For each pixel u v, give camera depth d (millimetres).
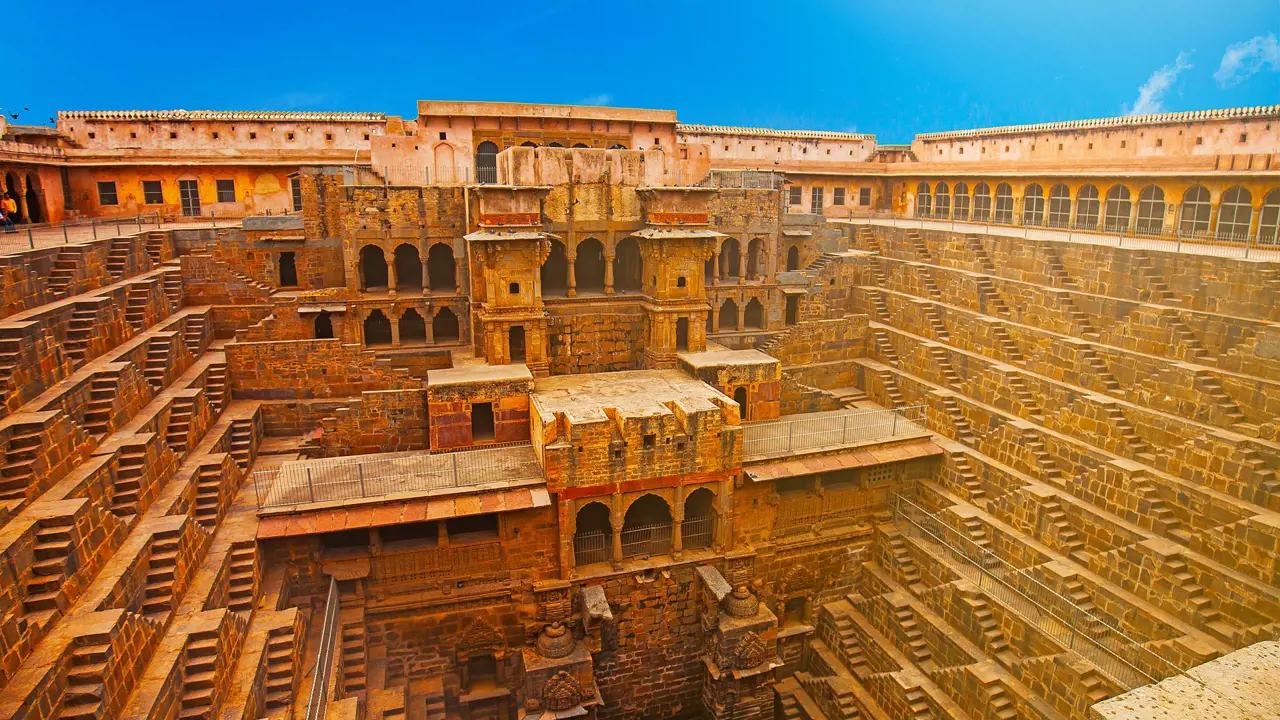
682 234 38250
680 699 34469
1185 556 26906
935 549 33906
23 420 22250
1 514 20047
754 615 31875
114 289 32188
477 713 31781
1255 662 8219
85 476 23047
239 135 54812
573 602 31828
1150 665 25234
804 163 66438
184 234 40594
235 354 36906
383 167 44844
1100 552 30109
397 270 44188
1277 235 39188
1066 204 52031
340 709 24328
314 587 29297
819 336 45469
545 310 39844
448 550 30422
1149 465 30453
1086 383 34781
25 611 18984
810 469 34031
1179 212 44531
